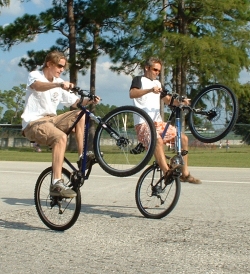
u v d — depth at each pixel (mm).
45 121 5945
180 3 30578
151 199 6660
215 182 10656
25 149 35750
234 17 30750
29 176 11742
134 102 6941
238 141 36219
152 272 4297
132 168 5785
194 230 5852
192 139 33906
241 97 33938
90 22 34562
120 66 31375
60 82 5809
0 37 33906
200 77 31172
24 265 4543
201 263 4543
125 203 7863
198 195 8633
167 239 5434
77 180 5770
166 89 6730
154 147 5699
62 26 34906
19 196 8555
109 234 5703
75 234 5723
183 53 28281
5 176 11727
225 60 28547
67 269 4410
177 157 6500
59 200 5844
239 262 4566
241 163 18594
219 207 7422
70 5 33938
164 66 28953
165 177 6527
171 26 32344
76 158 22359
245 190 9297
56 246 5199
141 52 29688
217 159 21984
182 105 6668
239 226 6070
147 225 6172
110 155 5938
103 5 30812
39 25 33656
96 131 5887
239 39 29750
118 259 4699
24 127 6047
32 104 6082
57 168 5734
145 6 30078
